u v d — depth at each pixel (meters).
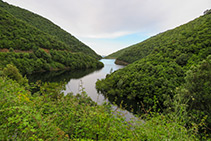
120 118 2.56
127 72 31.75
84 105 2.88
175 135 2.26
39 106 2.38
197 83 9.89
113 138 2.12
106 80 30.02
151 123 2.63
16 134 1.48
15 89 2.58
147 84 22.66
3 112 1.59
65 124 2.38
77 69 66.81
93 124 2.35
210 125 6.50
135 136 2.23
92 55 127.81
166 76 22.88
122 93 24.00
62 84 3.59
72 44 120.69
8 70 12.62
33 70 42.03
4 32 47.19
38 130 1.56
